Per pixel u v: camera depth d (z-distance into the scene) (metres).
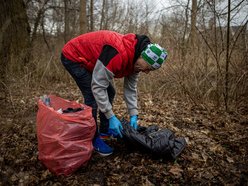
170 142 2.76
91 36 2.56
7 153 2.79
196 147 3.16
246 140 3.37
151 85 5.96
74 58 2.61
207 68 5.13
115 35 2.42
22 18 6.85
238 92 4.74
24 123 3.56
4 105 4.16
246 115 4.35
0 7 6.08
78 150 2.39
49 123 2.30
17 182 2.38
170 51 5.66
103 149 2.81
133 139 2.76
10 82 4.83
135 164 2.72
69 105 2.73
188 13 6.18
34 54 7.26
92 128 2.45
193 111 4.62
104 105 2.46
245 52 4.51
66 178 2.41
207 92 4.91
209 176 2.57
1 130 3.16
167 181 2.49
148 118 4.18
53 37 11.72
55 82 6.94
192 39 5.60
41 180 2.39
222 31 4.61
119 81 6.48
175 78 5.10
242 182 2.51
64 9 12.77
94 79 2.37
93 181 2.45
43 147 2.36
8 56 5.80
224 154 3.02
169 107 4.87
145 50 2.36
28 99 4.75
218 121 4.08
